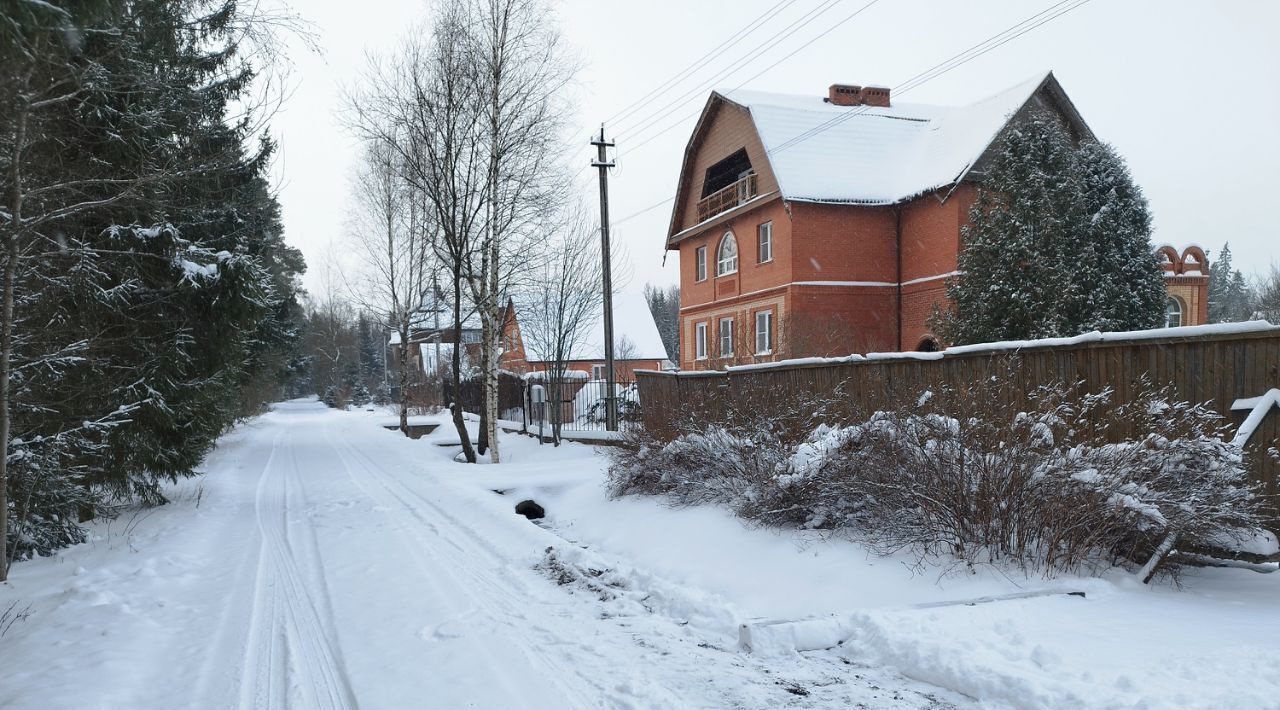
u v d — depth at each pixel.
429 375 42.94
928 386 7.66
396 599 5.87
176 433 10.33
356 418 40.78
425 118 15.30
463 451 16.88
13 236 6.22
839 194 23.72
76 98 7.00
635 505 8.92
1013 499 5.30
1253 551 4.77
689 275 31.67
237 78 11.55
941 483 5.59
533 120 15.59
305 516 9.99
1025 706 3.42
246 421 31.94
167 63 8.57
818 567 5.85
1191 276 26.55
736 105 26.77
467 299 18.66
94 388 8.54
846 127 26.17
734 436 8.42
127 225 8.80
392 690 4.07
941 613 4.52
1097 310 13.56
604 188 17.50
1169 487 4.94
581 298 18.44
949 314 15.38
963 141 23.08
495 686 4.05
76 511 8.95
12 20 3.05
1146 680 3.37
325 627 5.25
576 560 7.03
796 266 23.67
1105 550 5.17
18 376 7.40
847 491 6.40
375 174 25.19
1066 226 14.13
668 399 12.34
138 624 5.29
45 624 5.31
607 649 4.64
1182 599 4.61
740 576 6.12
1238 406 5.02
